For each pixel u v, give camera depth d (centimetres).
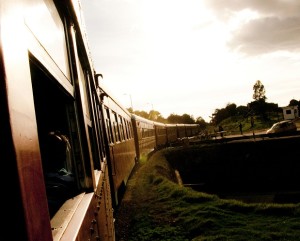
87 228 194
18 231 89
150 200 1145
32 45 134
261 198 2016
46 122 335
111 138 941
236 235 730
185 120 12712
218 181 2900
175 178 2344
